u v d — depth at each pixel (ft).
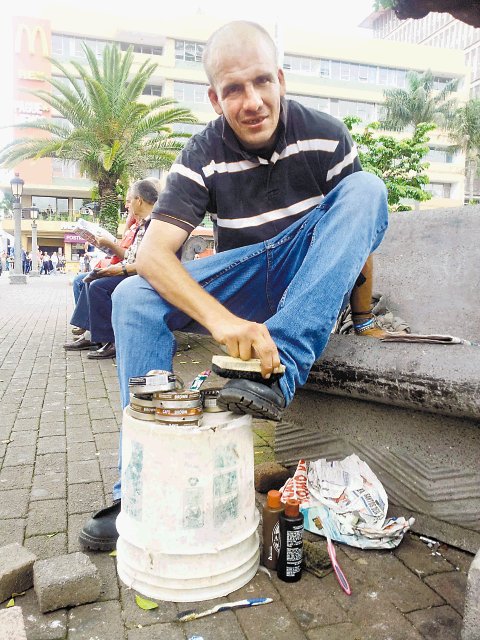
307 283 6.30
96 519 6.70
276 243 7.27
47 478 8.95
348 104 178.40
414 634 5.18
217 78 6.66
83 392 14.80
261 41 6.55
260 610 5.52
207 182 7.17
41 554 6.57
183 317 7.07
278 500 6.22
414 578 6.11
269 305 7.80
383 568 6.31
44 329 28.53
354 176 6.77
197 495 5.52
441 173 177.78
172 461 5.46
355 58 177.06
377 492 7.03
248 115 6.66
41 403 13.66
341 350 7.36
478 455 6.42
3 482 8.78
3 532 7.13
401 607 5.58
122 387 6.70
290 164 7.30
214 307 6.21
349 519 6.87
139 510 5.68
